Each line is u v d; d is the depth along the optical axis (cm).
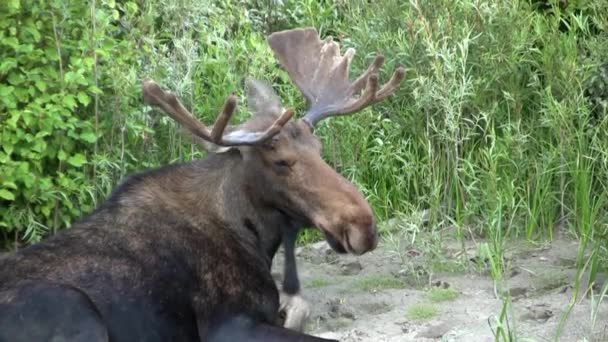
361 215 932
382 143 1445
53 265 944
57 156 1370
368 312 1241
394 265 1362
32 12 1359
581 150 1420
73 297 914
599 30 1603
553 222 1461
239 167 980
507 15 1528
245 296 971
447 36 1482
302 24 1677
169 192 994
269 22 1684
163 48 1452
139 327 941
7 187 1334
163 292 951
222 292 966
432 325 1184
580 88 1474
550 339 1129
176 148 1445
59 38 1381
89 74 1374
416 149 1498
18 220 1353
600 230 1350
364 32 1556
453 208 1469
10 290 923
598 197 1448
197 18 1496
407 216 1389
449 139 1419
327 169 958
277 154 956
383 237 1423
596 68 1500
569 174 1465
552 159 1435
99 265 945
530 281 1291
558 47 1509
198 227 977
